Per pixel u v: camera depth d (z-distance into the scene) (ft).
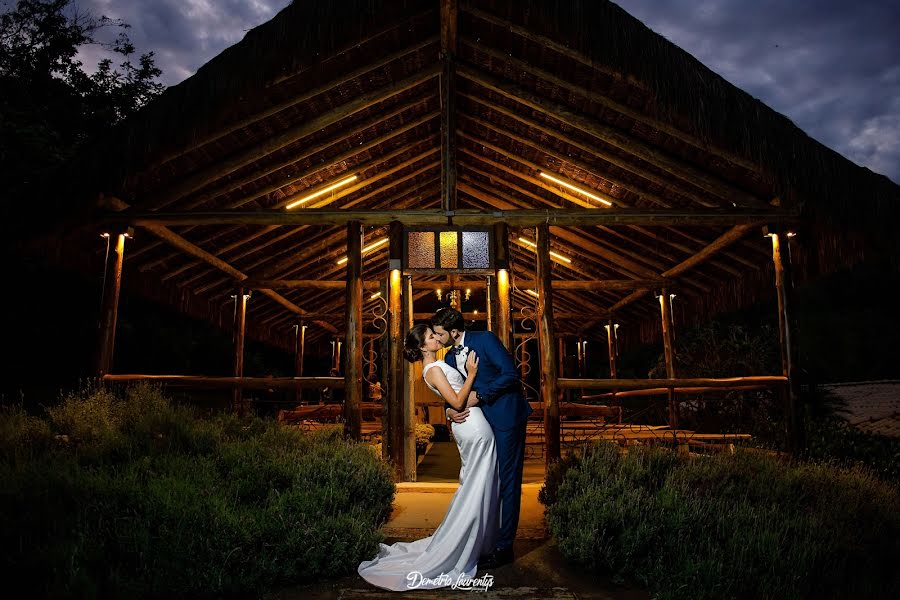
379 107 20.47
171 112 17.03
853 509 12.48
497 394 11.03
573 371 55.83
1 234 18.74
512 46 17.84
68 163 18.15
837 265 19.62
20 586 8.02
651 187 21.33
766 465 15.51
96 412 16.46
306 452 15.98
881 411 27.94
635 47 16.26
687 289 30.01
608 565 10.33
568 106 19.04
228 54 16.69
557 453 19.13
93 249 21.70
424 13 17.07
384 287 22.90
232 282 29.68
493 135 22.56
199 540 9.44
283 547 10.01
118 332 36.11
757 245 22.49
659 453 15.67
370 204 25.89
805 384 27.61
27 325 31.09
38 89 41.04
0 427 14.76
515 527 11.15
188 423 16.81
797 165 17.19
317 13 16.35
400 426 19.19
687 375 32.73
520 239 29.60
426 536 12.67
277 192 22.12
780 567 9.35
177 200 20.45
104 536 9.48
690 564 9.46
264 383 20.52
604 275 32.45
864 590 8.89
